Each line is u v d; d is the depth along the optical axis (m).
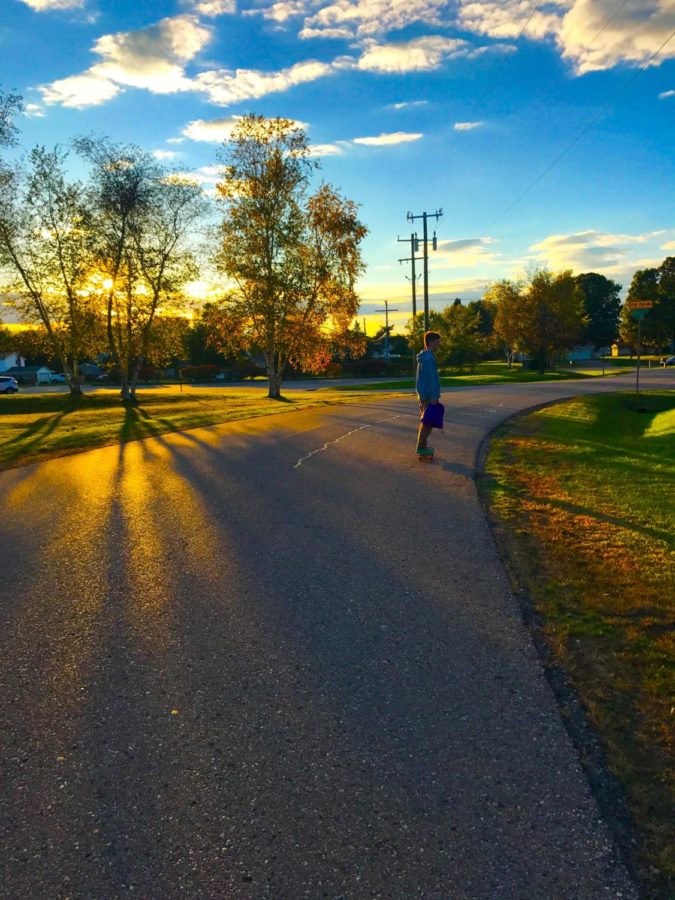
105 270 33.41
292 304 31.05
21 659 3.68
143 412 25.73
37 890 2.06
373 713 3.05
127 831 2.31
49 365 102.81
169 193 33.56
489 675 3.38
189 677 3.43
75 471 10.05
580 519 6.52
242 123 29.73
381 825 2.32
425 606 4.32
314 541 5.86
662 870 2.09
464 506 7.12
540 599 4.38
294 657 3.64
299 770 2.64
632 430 17.81
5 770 2.67
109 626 4.11
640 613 4.09
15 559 5.56
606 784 2.51
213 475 9.24
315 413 19.58
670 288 91.50
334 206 30.48
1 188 30.94
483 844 2.22
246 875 2.11
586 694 3.15
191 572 5.10
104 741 2.87
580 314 65.81
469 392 29.27
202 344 79.25
